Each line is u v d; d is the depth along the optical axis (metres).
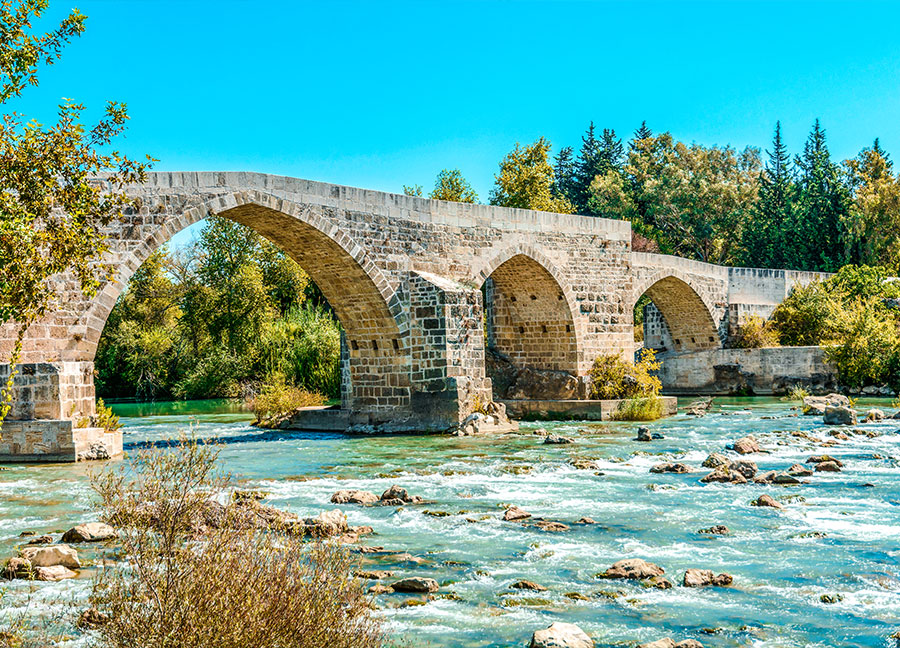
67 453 20.42
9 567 9.82
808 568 10.30
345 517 12.33
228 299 58.38
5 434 20.62
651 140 89.94
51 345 21.78
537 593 9.34
